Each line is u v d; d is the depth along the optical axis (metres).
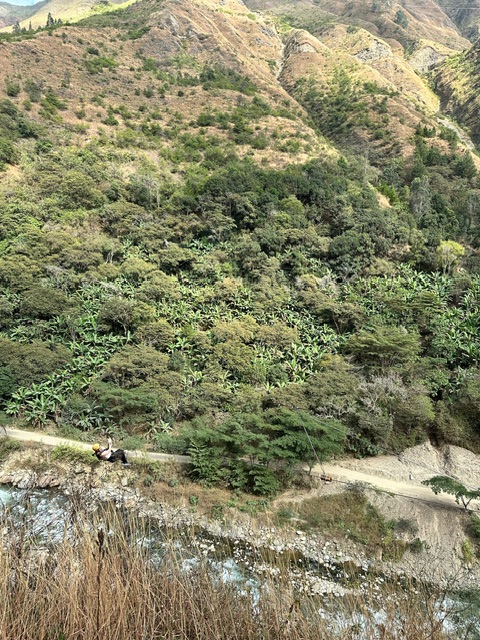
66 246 50.66
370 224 59.75
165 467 31.14
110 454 11.74
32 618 6.38
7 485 28.78
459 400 37.06
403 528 27.47
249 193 62.00
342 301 50.72
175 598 6.91
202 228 59.22
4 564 6.69
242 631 6.76
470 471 32.75
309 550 23.83
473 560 25.72
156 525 9.34
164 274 50.81
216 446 31.19
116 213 57.91
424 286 52.91
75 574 6.72
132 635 6.46
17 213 53.72
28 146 67.88
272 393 36.84
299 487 30.64
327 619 7.45
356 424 35.19
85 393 37.62
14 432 34.62
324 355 42.00
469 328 43.44
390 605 7.35
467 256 60.34
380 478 31.86
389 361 40.09
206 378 39.25
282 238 56.75
